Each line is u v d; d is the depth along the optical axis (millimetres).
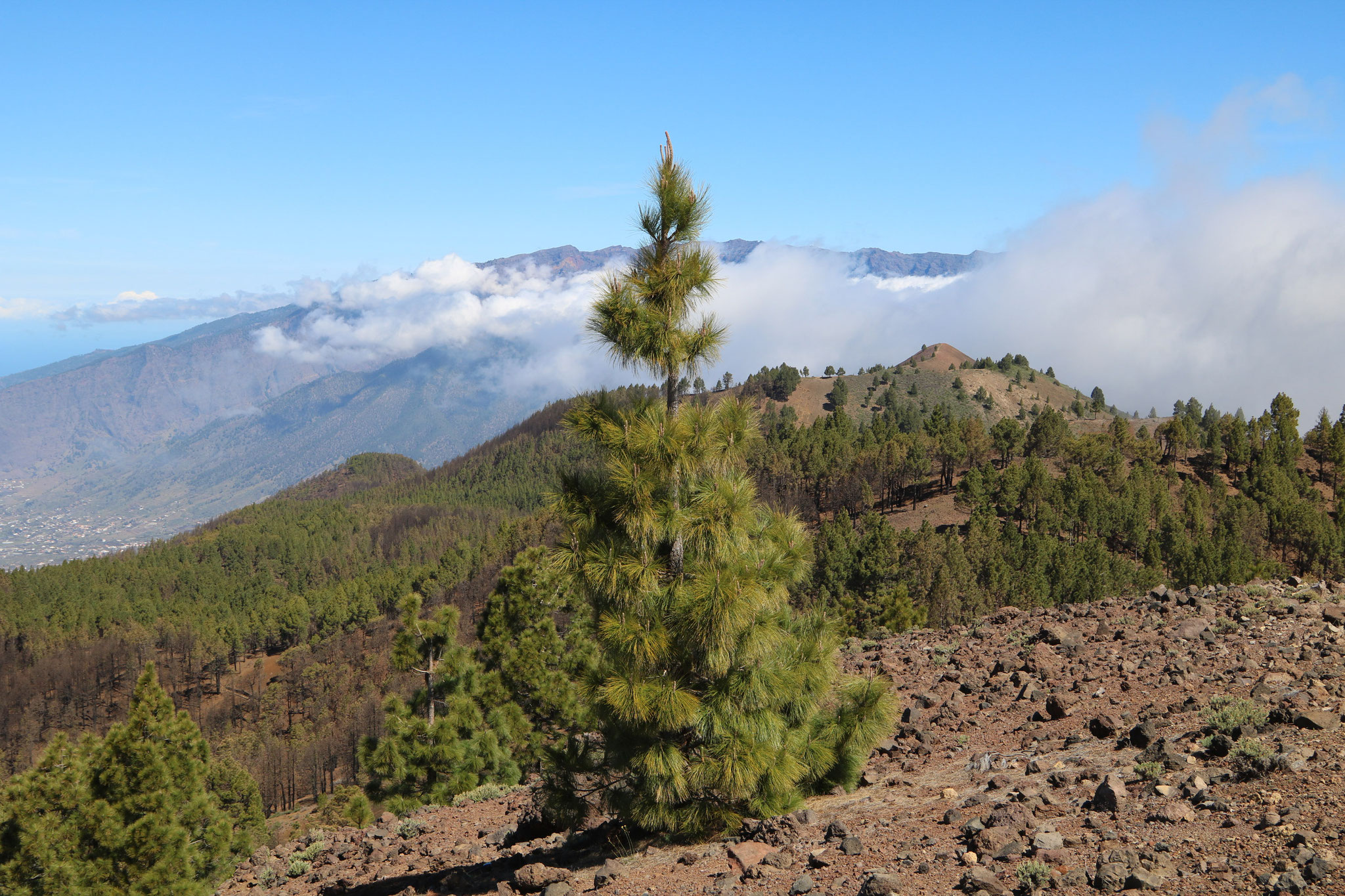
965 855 6535
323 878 11867
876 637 21484
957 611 94188
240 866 14008
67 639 199375
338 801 42875
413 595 24047
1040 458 170750
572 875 8719
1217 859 5566
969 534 115312
